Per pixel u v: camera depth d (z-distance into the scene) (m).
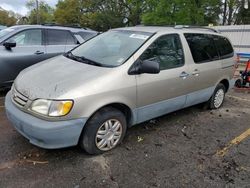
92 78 3.40
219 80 5.53
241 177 3.35
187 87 4.65
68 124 3.14
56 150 3.66
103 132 3.55
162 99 4.23
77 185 3.02
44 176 3.13
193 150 3.95
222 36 5.70
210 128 4.79
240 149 4.07
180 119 5.12
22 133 3.36
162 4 24.78
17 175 3.13
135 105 3.84
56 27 6.91
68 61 4.05
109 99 3.44
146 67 3.68
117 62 3.78
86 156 3.57
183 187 3.11
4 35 6.09
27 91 3.30
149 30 4.40
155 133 4.42
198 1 24.47
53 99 3.10
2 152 3.56
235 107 6.14
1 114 4.88
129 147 3.89
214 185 3.17
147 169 3.39
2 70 5.79
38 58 6.32
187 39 4.70
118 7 51.06
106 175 3.22
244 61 11.97
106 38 4.52
